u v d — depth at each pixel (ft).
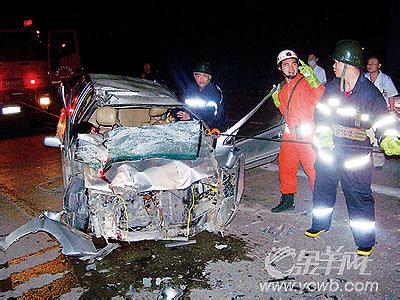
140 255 14.88
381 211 18.07
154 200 14.26
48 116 40.86
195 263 14.29
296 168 17.98
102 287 12.99
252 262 14.28
